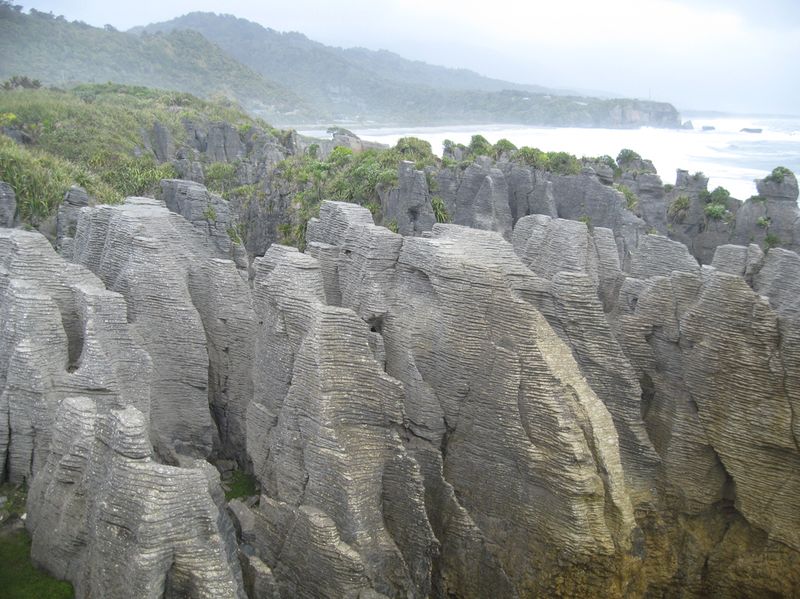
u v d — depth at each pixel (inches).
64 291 869.2
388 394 773.9
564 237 1051.9
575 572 802.2
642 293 959.0
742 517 903.7
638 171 2340.1
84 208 1117.1
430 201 1931.6
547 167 2142.0
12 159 1577.3
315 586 739.4
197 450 959.0
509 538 838.5
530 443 811.4
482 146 2596.0
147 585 564.7
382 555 765.3
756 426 855.7
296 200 2225.6
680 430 912.9
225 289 997.2
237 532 810.2
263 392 877.8
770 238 1900.8
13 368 765.3
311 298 828.6
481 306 850.8
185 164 2768.2
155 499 578.2
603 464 802.2
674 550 922.1
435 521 841.5
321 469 760.3
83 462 660.1
